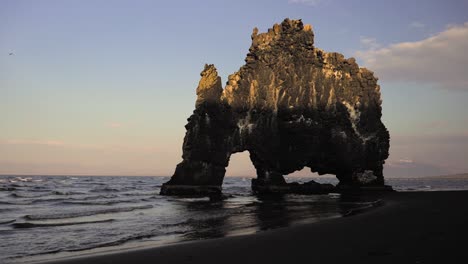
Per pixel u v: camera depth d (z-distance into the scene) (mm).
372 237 15953
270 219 28906
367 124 73250
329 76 73188
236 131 66812
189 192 61969
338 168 71750
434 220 20547
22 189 83562
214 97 65125
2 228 25625
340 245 14609
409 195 54125
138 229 24812
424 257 11820
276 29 74125
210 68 66438
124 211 36906
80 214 34094
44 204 46438
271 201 49625
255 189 70938
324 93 71750
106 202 48375
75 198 56719
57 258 16016
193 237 21078
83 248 18594
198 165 62812
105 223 27984
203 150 63156
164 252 15500
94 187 98438
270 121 69125
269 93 69750
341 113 71750
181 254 14961
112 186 106500
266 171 69375
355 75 75312
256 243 16484
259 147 68062
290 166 69312
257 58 71312
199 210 37562
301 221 27109
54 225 27031
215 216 31906
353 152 71000
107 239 21156
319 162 71562
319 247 14531
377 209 29594
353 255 12711
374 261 11664
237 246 16016
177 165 63594
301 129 69625
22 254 17312
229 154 65750
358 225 20203
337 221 22594
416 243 14023
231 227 24922
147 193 70938
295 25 73562
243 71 71250
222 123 65188
